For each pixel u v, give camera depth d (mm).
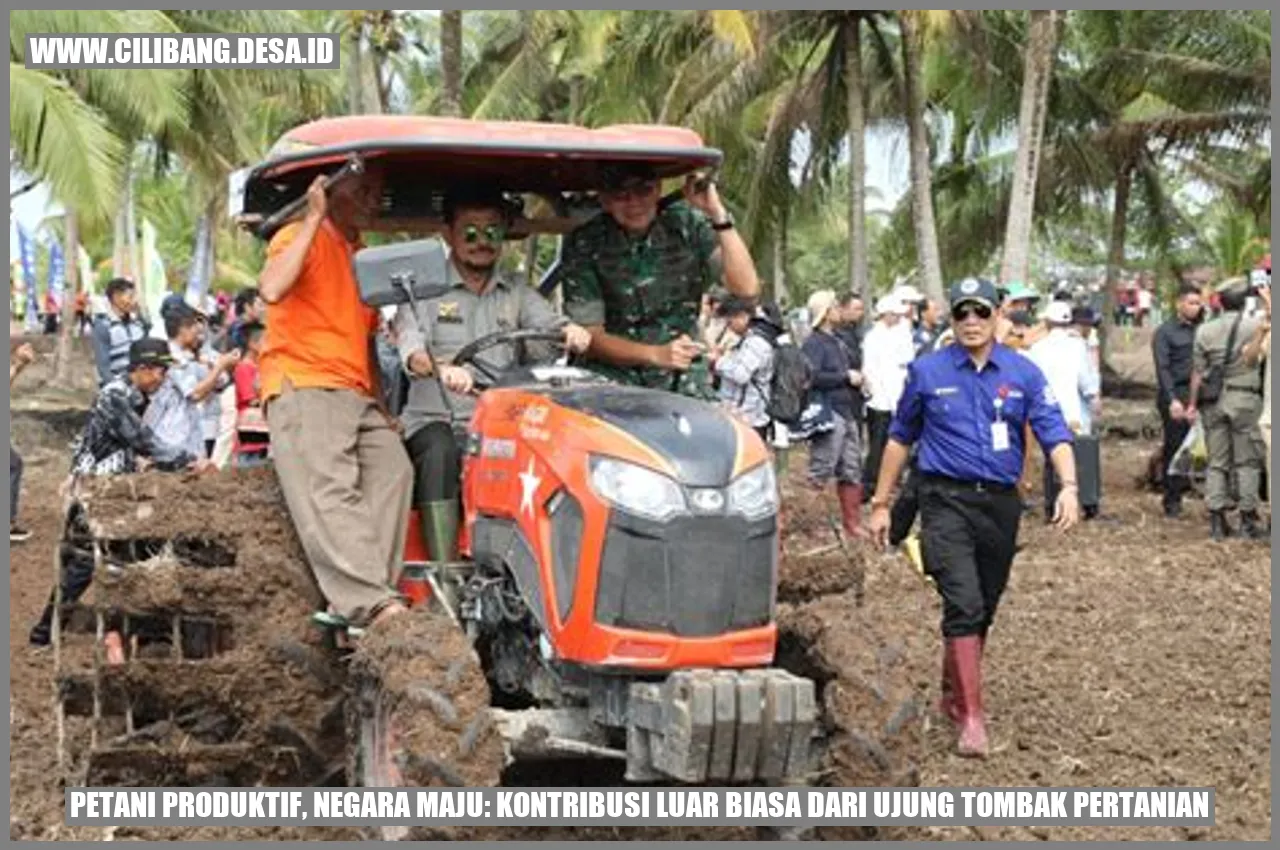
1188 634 9844
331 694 6141
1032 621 10281
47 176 16672
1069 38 29312
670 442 5434
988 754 7285
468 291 6328
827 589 6566
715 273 6730
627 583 5312
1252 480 13703
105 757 6121
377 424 6215
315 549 5977
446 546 6090
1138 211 31469
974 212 31078
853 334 15008
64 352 28203
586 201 6824
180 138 24922
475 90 28562
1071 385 15219
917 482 7598
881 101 29391
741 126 28406
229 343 11281
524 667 5789
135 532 6285
